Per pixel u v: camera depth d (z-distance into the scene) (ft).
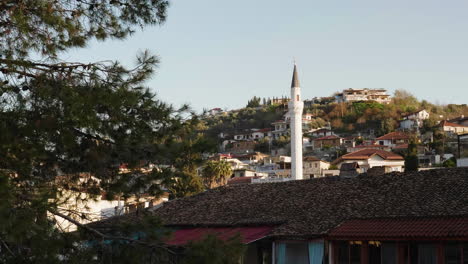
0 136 36.94
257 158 530.27
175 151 44.60
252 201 123.44
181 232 116.88
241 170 403.54
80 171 43.91
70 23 44.29
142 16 47.98
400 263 87.10
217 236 42.96
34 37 43.88
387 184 110.01
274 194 124.36
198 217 121.70
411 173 111.86
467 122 588.91
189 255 41.14
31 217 34.88
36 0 43.39
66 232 40.81
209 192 139.33
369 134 637.71
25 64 41.16
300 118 328.49
